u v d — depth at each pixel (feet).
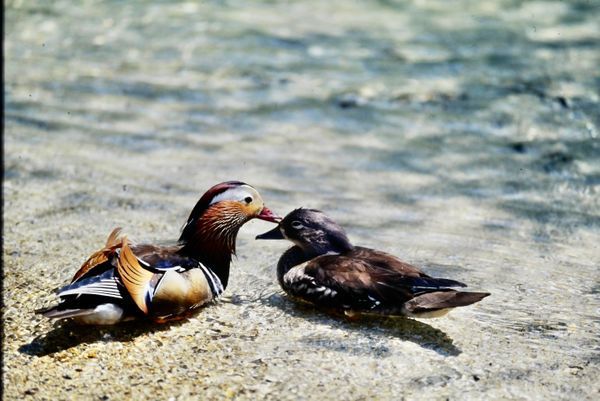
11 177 45.21
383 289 30.19
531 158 50.67
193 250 32.35
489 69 63.62
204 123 54.95
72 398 26.17
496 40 69.41
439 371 28.04
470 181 47.57
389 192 45.80
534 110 57.16
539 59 65.41
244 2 78.59
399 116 56.75
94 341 29.55
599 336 30.73
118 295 28.73
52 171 46.37
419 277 30.17
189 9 76.18
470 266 36.68
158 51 67.00
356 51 67.21
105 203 42.50
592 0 78.54
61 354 28.66
